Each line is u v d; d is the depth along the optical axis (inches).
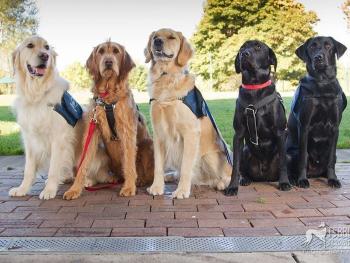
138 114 182.5
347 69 514.3
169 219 128.1
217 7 546.0
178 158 169.8
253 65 161.2
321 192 164.6
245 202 149.6
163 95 160.1
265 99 164.1
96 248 101.9
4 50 490.9
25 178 163.5
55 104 156.3
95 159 176.7
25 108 156.8
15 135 361.1
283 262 95.4
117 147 173.2
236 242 105.7
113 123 163.6
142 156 182.5
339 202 147.5
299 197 156.3
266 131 168.4
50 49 159.3
